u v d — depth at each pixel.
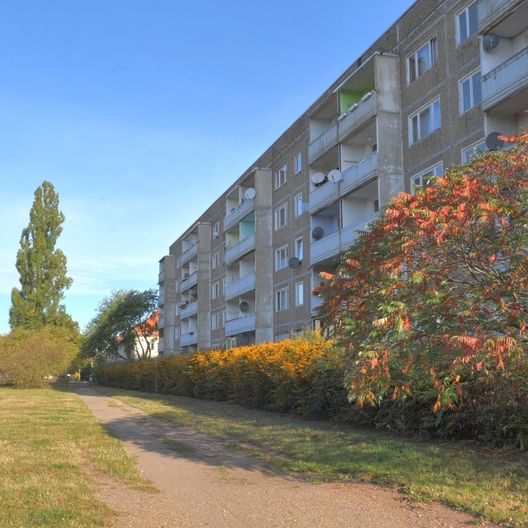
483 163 7.79
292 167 33.31
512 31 17.16
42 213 62.59
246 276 37.97
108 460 9.78
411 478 7.74
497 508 6.20
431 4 21.14
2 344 50.50
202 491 7.63
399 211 7.25
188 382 28.84
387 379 6.70
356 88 26.30
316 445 10.89
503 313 6.42
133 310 62.91
